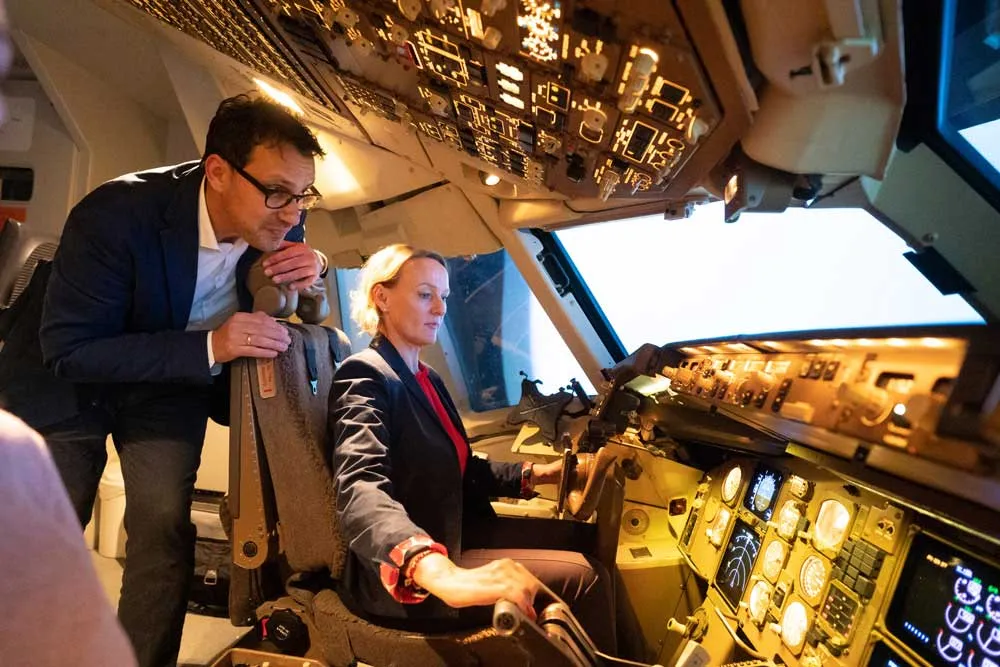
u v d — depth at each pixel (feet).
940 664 3.82
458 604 3.83
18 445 1.52
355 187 10.38
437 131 6.00
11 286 6.09
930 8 3.61
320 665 4.86
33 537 1.47
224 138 5.13
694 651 3.84
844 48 2.54
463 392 13.16
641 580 7.27
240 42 6.34
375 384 5.26
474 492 6.63
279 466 5.07
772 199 3.83
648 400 7.43
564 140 4.37
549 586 5.46
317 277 5.99
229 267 6.25
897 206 4.32
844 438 3.62
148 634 5.86
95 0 8.71
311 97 7.66
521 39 3.18
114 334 5.76
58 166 11.43
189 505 6.20
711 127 3.30
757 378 4.84
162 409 6.08
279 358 5.16
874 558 4.51
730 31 2.56
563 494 6.54
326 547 5.08
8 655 1.40
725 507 6.91
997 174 4.19
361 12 3.89
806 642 4.84
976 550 3.81
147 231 5.62
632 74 3.01
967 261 4.47
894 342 3.50
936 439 2.95
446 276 6.03
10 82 11.37
